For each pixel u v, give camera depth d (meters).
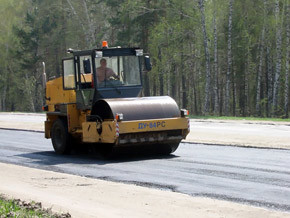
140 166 23.73
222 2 82.25
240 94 104.56
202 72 93.06
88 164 25.14
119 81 27.70
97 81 27.20
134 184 19.55
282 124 43.72
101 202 15.88
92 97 27.28
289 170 21.41
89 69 26.17
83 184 18.97
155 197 16.39
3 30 127.50
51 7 117.94
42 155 29.41
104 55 27.50
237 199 16.42
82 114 28.44
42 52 125.44
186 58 93.06
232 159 24.95
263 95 99.62
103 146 26.94
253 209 14.66
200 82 99.12
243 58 90.62
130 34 94.56
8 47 127.50
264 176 20.14
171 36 84.31
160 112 26.09
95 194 17.09
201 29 82.06
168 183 19.38
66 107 28.67
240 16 87.25
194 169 22.28
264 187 18.08
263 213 14.22
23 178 20.80
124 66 27.91
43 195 17.16
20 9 129.75
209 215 14.10
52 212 14.36
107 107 26.16
